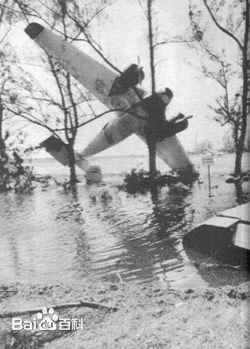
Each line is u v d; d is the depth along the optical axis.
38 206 17.09
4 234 11.81
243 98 19.48
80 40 21.67
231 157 37.09
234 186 18.22
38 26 22.50
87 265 8.27
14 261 8.89
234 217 8.57
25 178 25.97
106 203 16.34
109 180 25.20
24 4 22.22
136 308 5.45
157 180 20.36
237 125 20.28
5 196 21.59
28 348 4.73
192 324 4.79
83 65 22.77
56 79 24.00
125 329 4.84
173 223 11.58
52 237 10.99
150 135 21.20
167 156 22.69
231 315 4.91
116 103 22.73
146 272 7.57
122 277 7.39
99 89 22.80
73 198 18.80
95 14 21.67
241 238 7.83
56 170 38.31
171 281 6.99
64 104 24.23
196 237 8.71
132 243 9.73
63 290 6.56
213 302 5.39
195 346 4.32
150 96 20.59
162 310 5.28
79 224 12.49
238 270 7.40
